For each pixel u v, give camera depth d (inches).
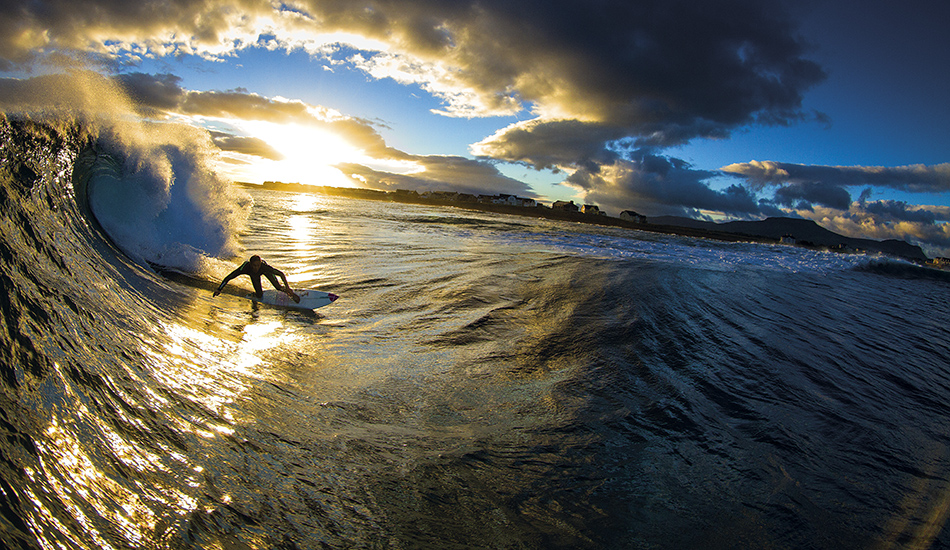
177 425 111.7
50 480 76.7
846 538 107.6
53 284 153.2
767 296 379.6
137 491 83.9
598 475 124.9
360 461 118.8
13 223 179.6
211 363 163.5
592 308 294.0
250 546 80.4
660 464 132.9
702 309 310.2
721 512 113.3
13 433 81.6
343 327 246.1
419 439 135.5
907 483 134.2
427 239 655.1
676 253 685.3
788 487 126.6
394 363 197.9
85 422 96.3
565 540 98.3
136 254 285.3
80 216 251.8
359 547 86.8
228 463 103.4
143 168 334.0
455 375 189.0
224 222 404.2
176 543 75.6
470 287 338.3
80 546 68.1
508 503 109.0
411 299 305.7
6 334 110.9
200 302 252.5
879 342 281.1
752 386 195.6
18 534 64.9
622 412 163.2
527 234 881.5
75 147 284.0
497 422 151.3
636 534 102.5
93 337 136.8
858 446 153.6
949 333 322.7
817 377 213.0
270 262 387.9
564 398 172.1
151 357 145.3
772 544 103.3
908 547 105.9
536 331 249.0
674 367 209.2
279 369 176.9
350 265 404.2
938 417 183.9
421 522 97.9
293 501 96.3
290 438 123.5
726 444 147.3
